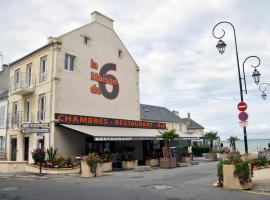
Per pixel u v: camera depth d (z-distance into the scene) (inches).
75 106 907.4
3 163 754.8
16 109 1039.0
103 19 1063.0
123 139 852.6
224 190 430.6
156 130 1127.0
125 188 461.1
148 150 1139.9
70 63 924.0
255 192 411.2
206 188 453.4
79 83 931.3
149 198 368.5
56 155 794.2
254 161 694.5
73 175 690.8
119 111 1079.6
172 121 1862.7
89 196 386.6
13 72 1065.5
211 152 1382.9
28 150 923.4
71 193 412.8
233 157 475.2
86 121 897.5
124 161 879.1
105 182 551.8
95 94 986.7
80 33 958.4
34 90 927.0
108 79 1049.5
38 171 749.3
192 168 864.3
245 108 524.4
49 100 856.9
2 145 1070.4
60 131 835.4
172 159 906.7
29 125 711.1
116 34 1117.1
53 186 492.7
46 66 901.8
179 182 535.2
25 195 398.6
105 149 978.7
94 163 671.8
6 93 1141.1
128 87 1139.3
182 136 1135.6
